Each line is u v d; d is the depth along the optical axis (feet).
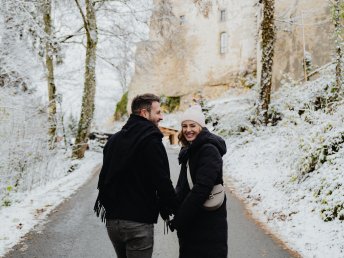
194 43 130.72
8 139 29.76
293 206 22.50
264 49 49.60
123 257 10.42
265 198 25.99
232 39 122.21
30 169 32.60
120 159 9.56
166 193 9.52
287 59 74.54
